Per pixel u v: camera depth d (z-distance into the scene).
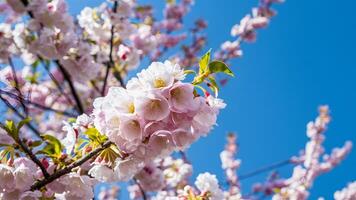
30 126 5.50
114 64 6.13
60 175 2.58
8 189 2.57
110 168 2.44
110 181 2.44
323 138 8.13
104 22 5.77
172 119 2.15
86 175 2.70
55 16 4.77
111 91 2.21
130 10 5.74
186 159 7.46
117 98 2.17
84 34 5.80
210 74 2.33
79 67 5.20
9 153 2.72
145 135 2.16
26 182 2.59
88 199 2.71
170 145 2.25
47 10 4.72
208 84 2.31
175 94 2.15
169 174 6.43
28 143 2.80
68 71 5.20
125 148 2.21
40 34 4.80
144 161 2.37
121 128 2.15
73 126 2.56
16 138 2.61
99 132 2.42
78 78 5.25
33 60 5.22
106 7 5.80
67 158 2.69
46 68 5.35
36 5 4.70
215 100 2.27
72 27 4.89
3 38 5.04
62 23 4.82
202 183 3.46
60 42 4.82
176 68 2.19
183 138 2.21
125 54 5.85
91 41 5.54
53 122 6.75
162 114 2.11
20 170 2.57
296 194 7.09
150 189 5.93
